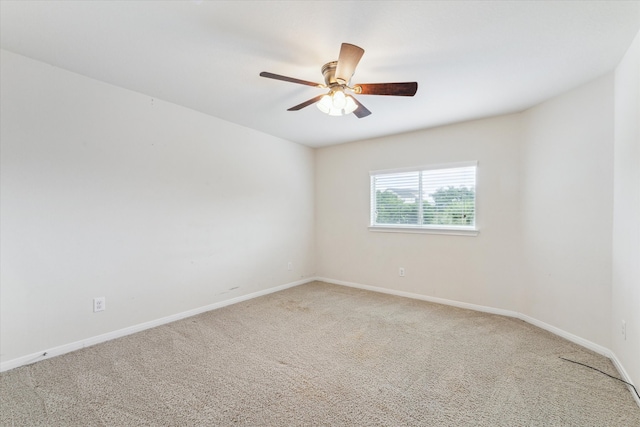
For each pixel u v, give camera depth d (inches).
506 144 126.0
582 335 97.3
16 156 82.9
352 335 106.0
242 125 146.4
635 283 72.1
